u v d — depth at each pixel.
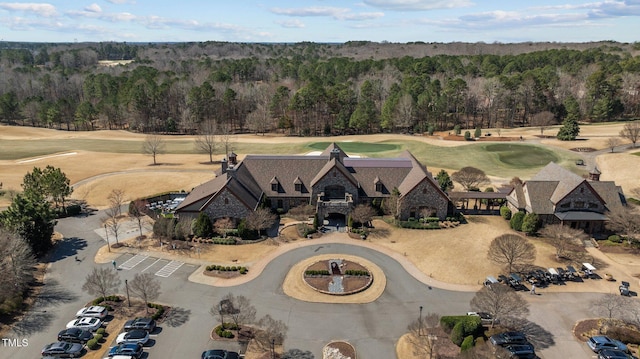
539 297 58.78
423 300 58.22
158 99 190.88
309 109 181.38
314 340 50.34
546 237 76.19
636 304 56.16
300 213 83.56
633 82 199.50
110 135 177.38
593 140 144.62
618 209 75.81
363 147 148.00
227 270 65.38
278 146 152.62
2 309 54.34
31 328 52.56
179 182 110.44
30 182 88.00
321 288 60.59
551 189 81.06
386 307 56.69
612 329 51.28
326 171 82.69
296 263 67.75
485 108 198.12
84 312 53.56
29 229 68.31
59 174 88.06
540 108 188.00
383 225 80.94
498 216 86.19
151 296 55.12
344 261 68.12
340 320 54.03
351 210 80.69
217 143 144.00
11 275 57.38
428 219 80.75
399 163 89.31
